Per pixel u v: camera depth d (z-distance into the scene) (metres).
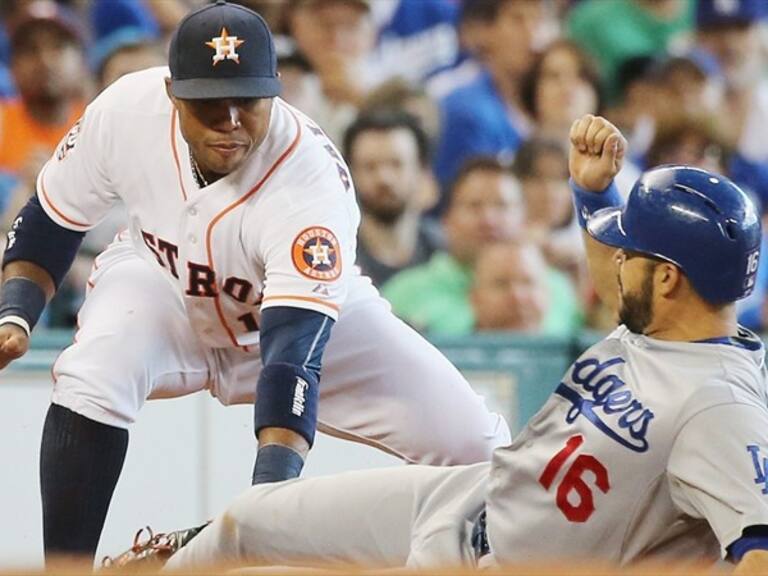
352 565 12.70
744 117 32.97
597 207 14.31
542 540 12.09
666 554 12.02
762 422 11.52
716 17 33.38
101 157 15.50
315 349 14.34
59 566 10.66
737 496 11.18
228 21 14.05
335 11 30.27
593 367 12.27
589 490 11.91
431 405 16.95
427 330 28.28
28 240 15.86
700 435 11.48
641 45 32.91
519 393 25.25
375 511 12.94
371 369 16.89
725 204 11.98
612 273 14.16
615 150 14.16
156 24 30.20
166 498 22.44
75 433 15.22
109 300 16.03
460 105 30.67
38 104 28.31
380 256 28.77
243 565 12.75
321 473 21.14
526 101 31.50
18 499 22.19
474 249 28.98
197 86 13.93
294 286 14.42
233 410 22.77
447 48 31.64
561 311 29.09
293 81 29.98
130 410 15.58
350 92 30.38
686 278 12.01
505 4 31.36
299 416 13.93
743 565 10.92
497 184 29.09
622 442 11.79
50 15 28.88
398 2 31.36
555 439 12.13
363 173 28.72
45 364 22.48
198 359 16.45
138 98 15.43
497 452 12.40
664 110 32.44
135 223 15.73
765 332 30.97
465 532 12.63
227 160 14.37
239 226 14.94
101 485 15.37
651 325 12.23
